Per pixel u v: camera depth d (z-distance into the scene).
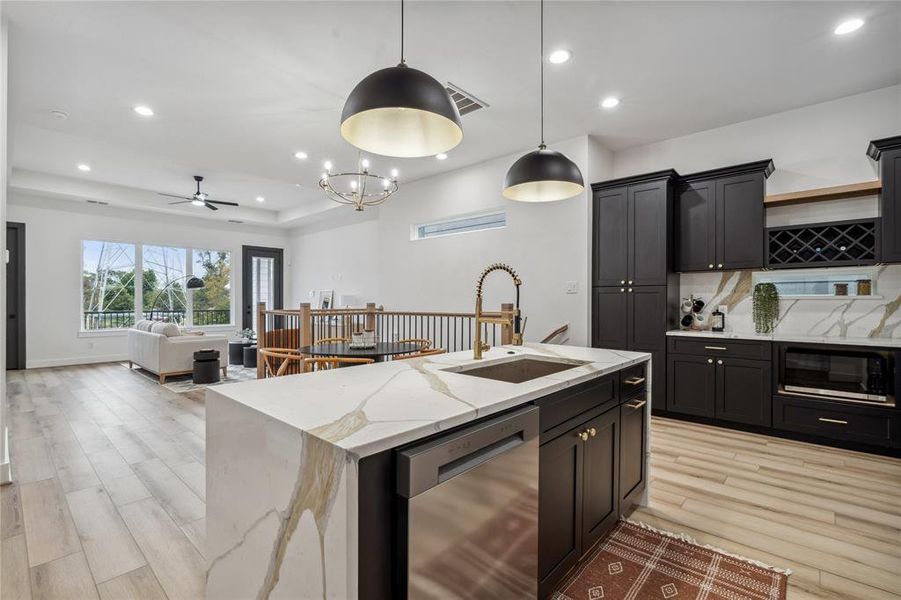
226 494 1.33
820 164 3.75
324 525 0.95
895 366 3.08
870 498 2.50
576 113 3.95
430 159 5.25
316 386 1.49
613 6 2.52
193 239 8.45
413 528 0.98
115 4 2.48
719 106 3.81
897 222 3.17
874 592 1.71
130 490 2.56
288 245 9.86
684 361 3.95
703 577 1.80
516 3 2.49
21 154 5.42
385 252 6.66
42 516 2.25
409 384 1.53
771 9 2.54
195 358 5.62
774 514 2.32
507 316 3.96
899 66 3.16
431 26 2.71
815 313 3.76
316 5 2.51
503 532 1.27
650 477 2.61
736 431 3.71
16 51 2.94
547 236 4.77
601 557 1.94
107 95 3.59
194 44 2.89
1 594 1.67
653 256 4.12
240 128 4.29
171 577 1.78
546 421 1.53
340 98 3.65
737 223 3.87
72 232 7.06
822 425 3.32
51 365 6.87
